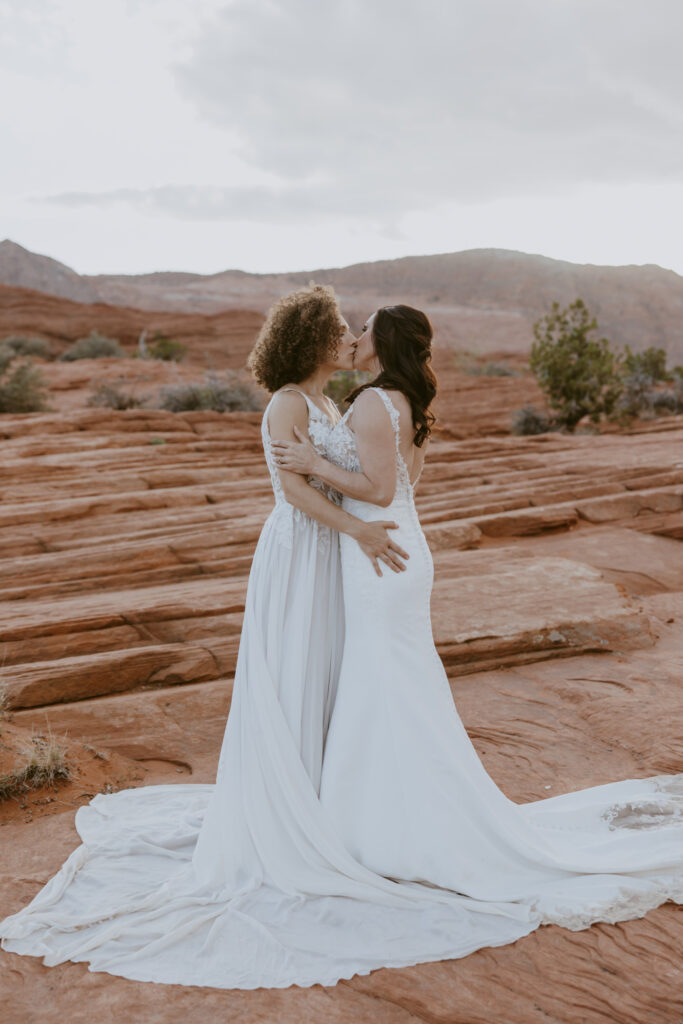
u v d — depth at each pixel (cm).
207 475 1105
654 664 518
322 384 307
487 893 281
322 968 246
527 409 2064
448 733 296
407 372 288
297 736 290
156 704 455
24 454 1240
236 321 5956
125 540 766
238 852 290
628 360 2784
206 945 256
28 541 764
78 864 308
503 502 900
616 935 259
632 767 389
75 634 528
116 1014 229
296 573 295
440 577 644
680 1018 224
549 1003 230
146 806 359
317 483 297
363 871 284
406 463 297
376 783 290
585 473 1070
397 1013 229
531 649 532
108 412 1565
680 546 805
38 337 5609
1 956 255
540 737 421
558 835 318
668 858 295
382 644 291
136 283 13125
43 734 418
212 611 564
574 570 657
